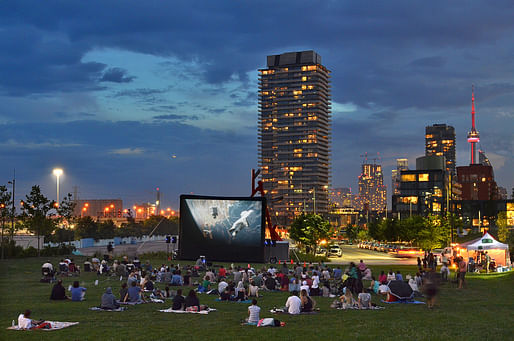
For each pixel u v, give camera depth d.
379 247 109.31
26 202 63.44
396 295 26.12
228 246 55.28
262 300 27.17
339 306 23.92
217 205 55.69
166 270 36.88
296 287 29.67
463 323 19.22
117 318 19.66
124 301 24.34
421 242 97.06
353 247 135.75
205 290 31.08
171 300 26.22
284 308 21.97
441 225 102.81
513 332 17.41
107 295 22.23
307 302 22.22
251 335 16.25
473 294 30.64
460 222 132.88
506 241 83.19
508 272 46.72
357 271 29.22
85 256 64.69
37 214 63.16
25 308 22.14
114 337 15.62
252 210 54.84
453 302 26.58
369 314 21.67
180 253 56.56
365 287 32.94
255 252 54.72
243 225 55.00
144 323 18.45
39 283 34.72
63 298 25.47
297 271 37.00
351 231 184.00
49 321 18.17
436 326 18.41
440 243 97.31
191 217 56.28
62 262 41.09
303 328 17.72
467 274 48.12
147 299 25.53
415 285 29.27
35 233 68.12
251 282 28.89
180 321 19.14
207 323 18.73
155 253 67.75
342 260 76.56
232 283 27.81
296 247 103.88
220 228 55.47
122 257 63.91
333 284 31.66
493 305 25.30
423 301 26.86
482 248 53.16
